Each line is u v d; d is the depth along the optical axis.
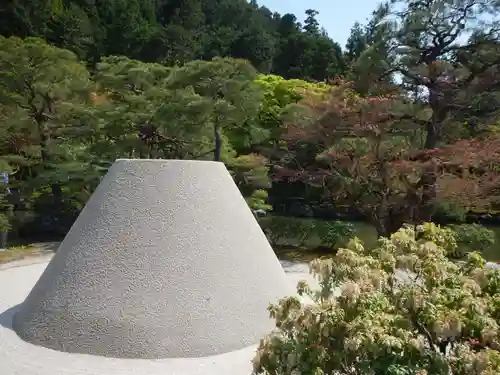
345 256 2.86
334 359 2.44
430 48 10.91
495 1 10.27
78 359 4.31
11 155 14.13
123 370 4.13
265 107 15.41
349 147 10.26
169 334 4.45
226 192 5.43
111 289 4.63
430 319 2.41
